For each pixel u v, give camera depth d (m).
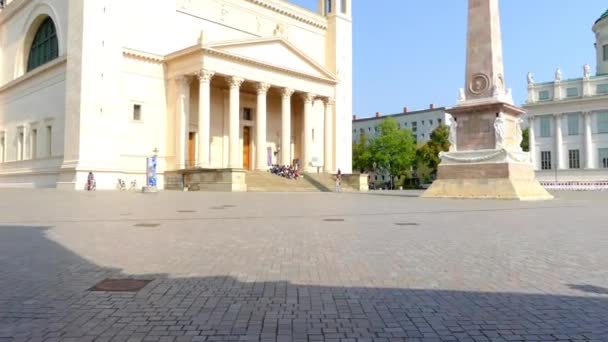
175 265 7.22
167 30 51.38
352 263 7.40
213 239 9.94
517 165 27.55
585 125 71.50
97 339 4.10
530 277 6.51
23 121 55.88
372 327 4.41
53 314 4.79
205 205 20.78
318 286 5.94
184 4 53.59
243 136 58.50
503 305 5.16
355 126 137.38
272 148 61.00
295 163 57.94
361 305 5.12
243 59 49.44
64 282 6.15
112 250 8.55
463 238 10.23
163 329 4.35
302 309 4.96
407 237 10.37
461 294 5.61
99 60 44.28
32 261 7.54
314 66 57.97
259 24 61.72
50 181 48.19
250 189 41.69
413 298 5.41
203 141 46.53
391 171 100.00
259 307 5.03
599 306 5.13
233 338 4.12
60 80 48.19
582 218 15.10
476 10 28.06
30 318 4.67
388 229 11.84
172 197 28.19
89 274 6.61
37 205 20.33
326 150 60.22
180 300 5.30
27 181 52.84
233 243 9.39
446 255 8.13
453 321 4.60
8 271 6.80
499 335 4.23
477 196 27.42
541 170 74.25
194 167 50.41
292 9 64.94
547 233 11.19
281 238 10.12
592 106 71.00
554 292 5.72
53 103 49.38
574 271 6.91
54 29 52.97
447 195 28.67
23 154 55.44
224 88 55.66
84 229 11.62
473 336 4.19
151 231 11.27
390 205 21.50
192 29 54.25
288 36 64.44
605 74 72.94
